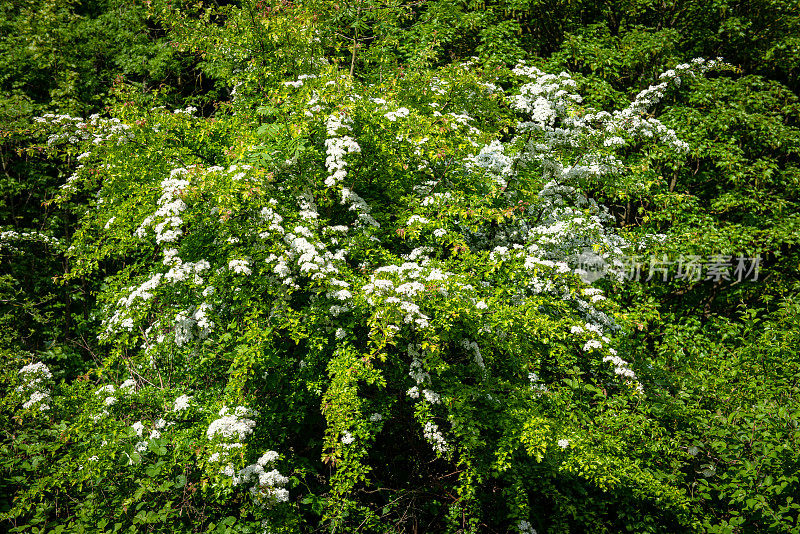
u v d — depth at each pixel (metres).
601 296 4.72
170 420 4.60
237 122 5.56
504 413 4.32
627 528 4.73
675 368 6.00
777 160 9.25
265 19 6.06
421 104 5.91
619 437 4.59
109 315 5.81
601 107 8.53
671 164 8.34
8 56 8.40
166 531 4.08
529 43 10.47
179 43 7.29
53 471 4.43
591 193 8.23
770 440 4.74
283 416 4.55
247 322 4.14
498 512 4.76
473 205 4.97
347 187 5.06
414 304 3.84
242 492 4.11
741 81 8.97
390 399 4.45
